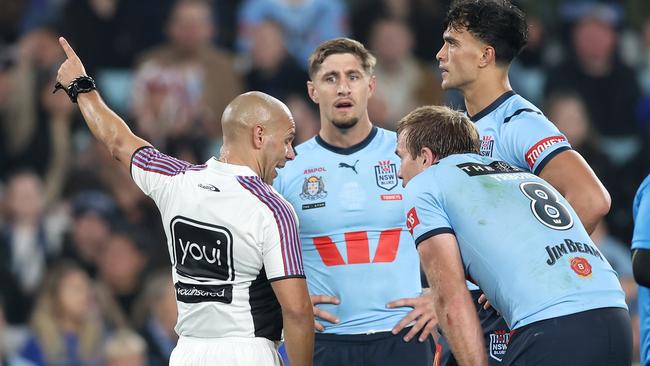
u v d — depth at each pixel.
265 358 16.09
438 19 40.94
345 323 18.98
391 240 19.06
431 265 14.98
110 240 33.69
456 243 15.05
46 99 37.97
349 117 19.05
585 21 41.00
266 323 16.20
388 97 39.25
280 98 38.91
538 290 14.57
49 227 35.78
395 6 40.59
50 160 37.59
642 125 41.03
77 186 36.59
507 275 14.75
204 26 39.00
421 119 16.09
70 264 33.47
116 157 16.77
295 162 19.48
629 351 14.80
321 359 19.09
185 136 37.78
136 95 38.19
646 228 15.79
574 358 14.34
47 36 38.78
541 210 15.21
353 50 19.25
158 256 34.31
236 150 16.36
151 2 40.38
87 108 17.00
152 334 32.03
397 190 19.12
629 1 43.56
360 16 40.38
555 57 42.06
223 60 39.25
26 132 37.66
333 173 19.22
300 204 19.16
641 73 43.62
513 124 17.20
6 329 34.19
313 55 19.55
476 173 15.40
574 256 14.88
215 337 16.12
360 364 19.02
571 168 16.67
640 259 15.77
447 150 15.84
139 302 33.00
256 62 39.28
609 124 40.91
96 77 39.62
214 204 15.80
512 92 17.66
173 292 32.25
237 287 15.96
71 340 32.19
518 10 17.56
